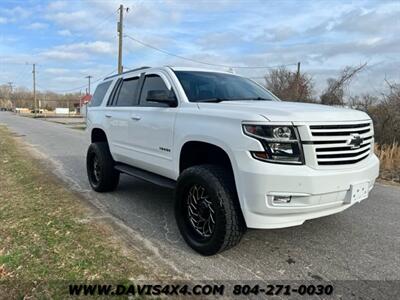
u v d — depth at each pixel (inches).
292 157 127.3
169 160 172.7
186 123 159.3
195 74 188.5
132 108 206.4
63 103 4697.3
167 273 134.0
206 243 145.9
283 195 126.4
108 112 235.3
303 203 129.3
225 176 141.4
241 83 201.8
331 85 719.1
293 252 153.7
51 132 911.7
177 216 159.8
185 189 154.9
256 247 157.9
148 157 190.4
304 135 127.7
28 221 188.2
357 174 138.6
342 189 134.7
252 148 128.3
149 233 173.9
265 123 127.1
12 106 5088.6
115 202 226.2
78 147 547.8
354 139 138.1
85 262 141.3
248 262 144.1
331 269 139.5
